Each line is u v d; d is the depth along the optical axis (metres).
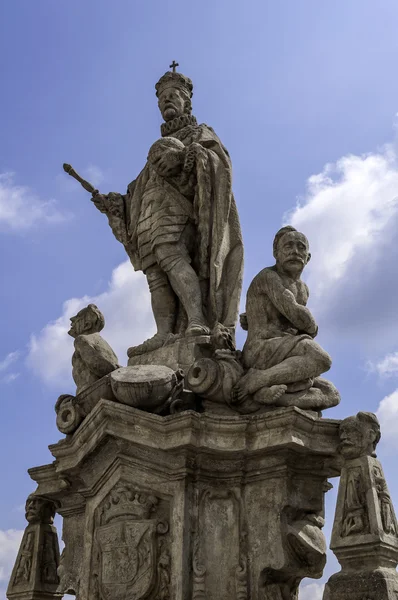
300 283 7.66
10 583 8.55
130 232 8.88
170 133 9.07
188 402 7.25
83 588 7.16
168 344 7.96
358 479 6.54
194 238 8.48
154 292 8.52
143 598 6.71
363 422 6.67
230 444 6.81
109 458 7.34
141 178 8.85
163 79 9.32
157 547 6.83
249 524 6.79
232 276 8.30
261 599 6.54
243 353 7.51
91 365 8.06
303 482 6.91
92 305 8.52
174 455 6.93
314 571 6.69
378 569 6.10
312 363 6.99
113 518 7.18
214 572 6.69
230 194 8.34
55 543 8.64
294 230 7.67
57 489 7.97
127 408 7.05
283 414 6.64
